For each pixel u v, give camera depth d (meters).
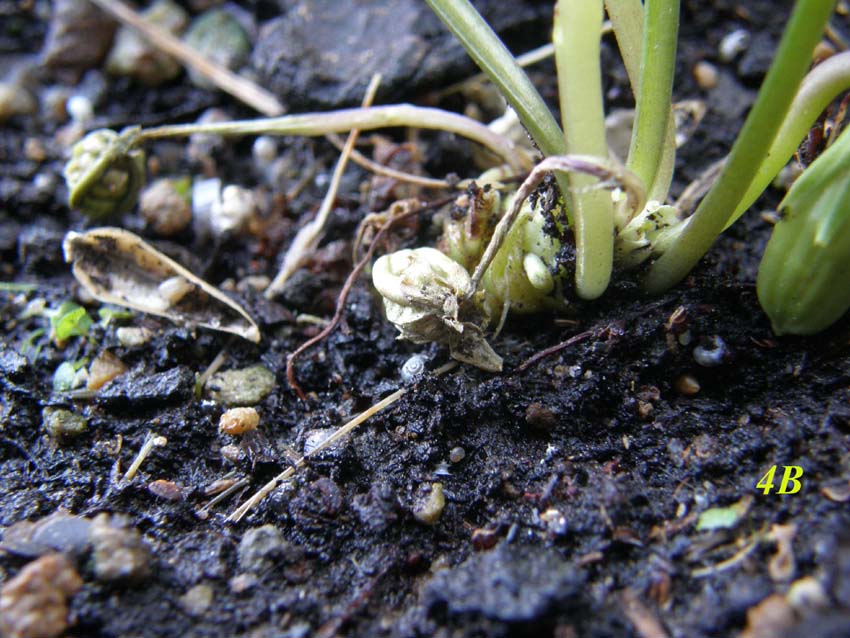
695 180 0.06
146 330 0.06
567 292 0.05
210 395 0.05
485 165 0.07
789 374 0.05
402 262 0.05
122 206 0.06
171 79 0.08
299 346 0.06
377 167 0.06
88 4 0.08
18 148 0.08
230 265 0.06
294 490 0.05
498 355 0.05
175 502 0.05
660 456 0.05
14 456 0.05
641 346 0.05
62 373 0.06
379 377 0.05
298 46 0.07
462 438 0.05
